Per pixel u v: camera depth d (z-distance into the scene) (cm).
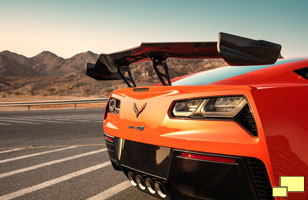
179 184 171
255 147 138
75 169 370
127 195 269
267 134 137
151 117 189
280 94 154
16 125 938
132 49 203
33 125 926
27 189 295
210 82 219
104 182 312
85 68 259
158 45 186
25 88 11406
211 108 158
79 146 536
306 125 149
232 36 146
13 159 440
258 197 143
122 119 220
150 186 201
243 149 140
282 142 140
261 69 221
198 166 158
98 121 1003
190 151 162
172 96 180
